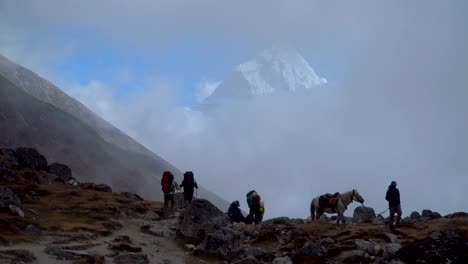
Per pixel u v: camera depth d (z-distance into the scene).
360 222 24.67
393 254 13.54
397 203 21.44
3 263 14.79
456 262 12.79
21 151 32.03
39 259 15.90
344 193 23.39
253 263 17.94
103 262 16.66
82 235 19.31
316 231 21.48
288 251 19.50
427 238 13.53
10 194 20.39
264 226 23.20
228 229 20.12
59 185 28.59
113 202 25.33
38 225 19.28
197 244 21.19
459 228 18.89
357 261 17.62
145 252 19.09
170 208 26.36
